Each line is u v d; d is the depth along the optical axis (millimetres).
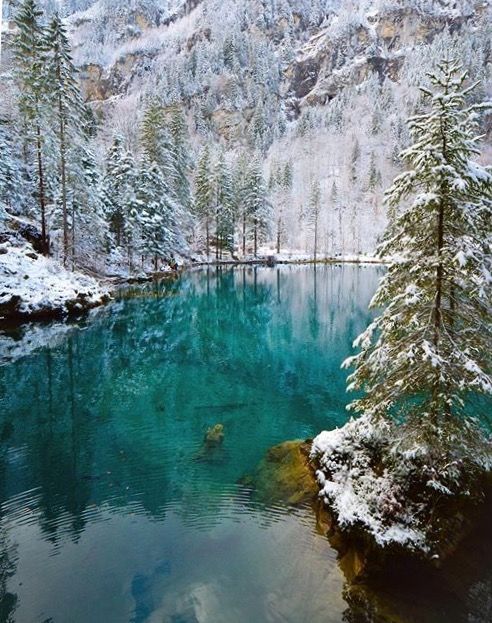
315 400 14328
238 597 5699
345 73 192750
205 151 64000
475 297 6625
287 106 193250
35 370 17109
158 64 199250
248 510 7738
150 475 9117
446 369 6535
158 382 16016
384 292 7480
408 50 193750
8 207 33000
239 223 74688
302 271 61656
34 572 6230
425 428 6914
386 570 6039
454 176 6059
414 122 6555
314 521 7305
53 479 8984
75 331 23156
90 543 6902
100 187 40594
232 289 42750
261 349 21594
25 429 11656
